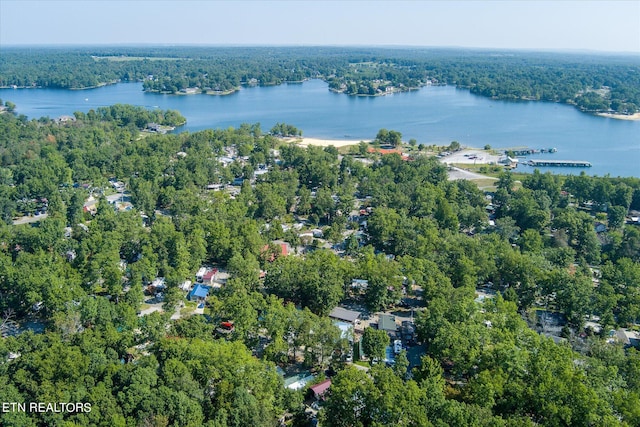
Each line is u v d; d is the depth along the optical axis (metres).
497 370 116.75
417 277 177.62
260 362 127.62
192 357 120.50
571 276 176.12
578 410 104.12
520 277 180.25
